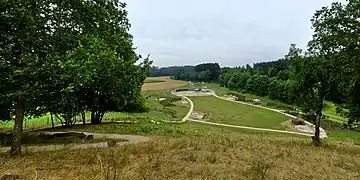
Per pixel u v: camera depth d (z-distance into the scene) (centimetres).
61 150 1382
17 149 1253
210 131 3080
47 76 1208
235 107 6906
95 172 863
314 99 1998
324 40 1828
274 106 6988
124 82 2848
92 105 3019
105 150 1339
